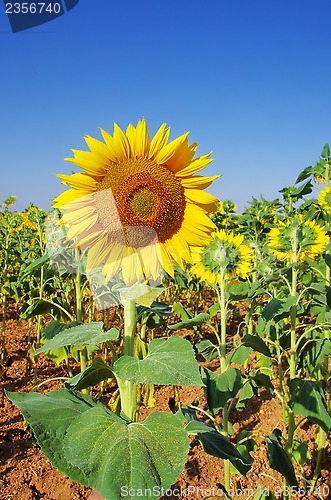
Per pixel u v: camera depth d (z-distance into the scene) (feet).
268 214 25.36
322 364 13.01
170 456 4.79
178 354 5.14
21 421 16.42
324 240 13.57
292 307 11.50
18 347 24.66
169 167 6.04
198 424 6.31
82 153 5.59
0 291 28.55
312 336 13.26
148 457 4.72
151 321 14.24
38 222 18.26
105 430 5.02
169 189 5.90
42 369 21.56
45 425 5.11
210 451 6.53
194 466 13.61
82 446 4.83
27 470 13.55
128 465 4.57
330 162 14.96
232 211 29.45
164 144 5.88
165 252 5.90
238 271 12.23
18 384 19.69
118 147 5.69
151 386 17.39
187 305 31.58
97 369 6.07
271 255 14.58
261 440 14.90
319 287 10.77
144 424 5.19
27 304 15.98
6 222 32.53
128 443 4.82
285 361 21.08
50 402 5.57
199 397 18.29
